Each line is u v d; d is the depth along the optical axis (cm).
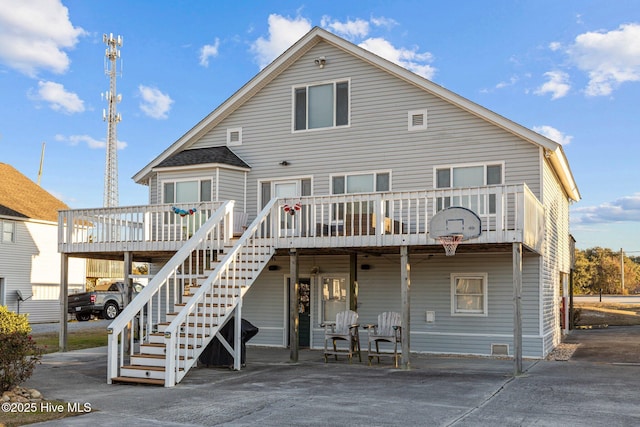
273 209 1459
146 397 951
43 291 3030
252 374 1206
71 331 2269
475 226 1240
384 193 1340
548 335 1606
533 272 1522
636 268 7044
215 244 1538
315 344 1745
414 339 1625
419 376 1176
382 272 1677
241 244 1312
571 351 1650
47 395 973
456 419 793
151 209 1603
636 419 795
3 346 925
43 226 3058
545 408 863
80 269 3266
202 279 1369
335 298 1744
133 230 1617
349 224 1485
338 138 1716
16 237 2897
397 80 1661
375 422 775
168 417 807
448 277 1605
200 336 1176
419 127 1627
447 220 1267
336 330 1468
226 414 824
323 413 829
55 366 1334
